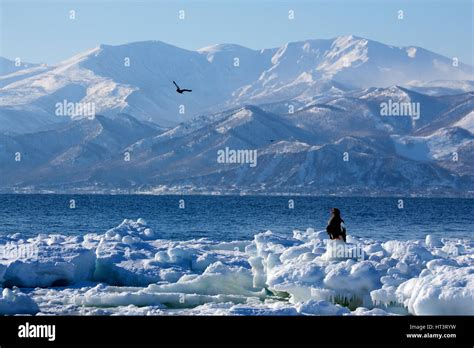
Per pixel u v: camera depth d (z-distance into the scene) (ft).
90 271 106.22
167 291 94.94
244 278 96.89
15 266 98.68
